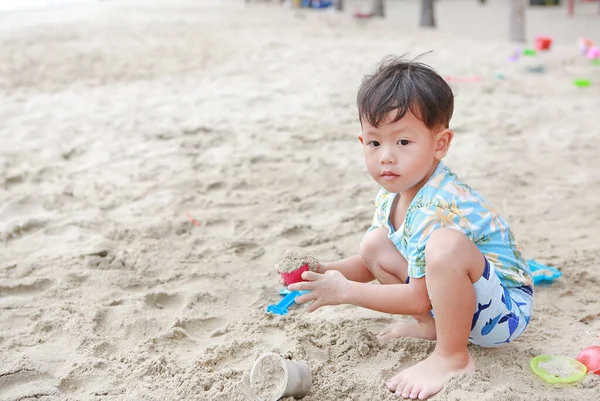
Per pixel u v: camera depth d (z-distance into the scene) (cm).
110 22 1315
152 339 267
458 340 228
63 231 381
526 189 450
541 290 309
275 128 586
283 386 219
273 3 1977
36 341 268
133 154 517
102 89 748
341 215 408
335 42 1079
